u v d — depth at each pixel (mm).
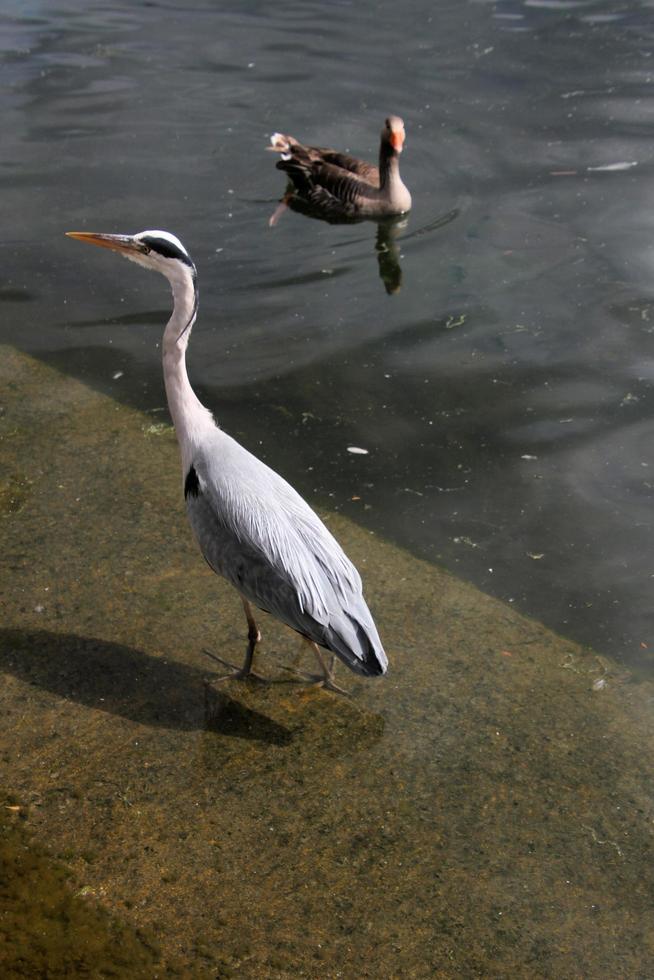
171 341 5605
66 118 12383
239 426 7699
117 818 4750
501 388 8070
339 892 4477
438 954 4254
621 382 8078
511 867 4633
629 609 6258
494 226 10289
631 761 5199
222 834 4703
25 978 4043
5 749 5062
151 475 7070
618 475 7246
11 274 9484
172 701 5398
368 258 9992
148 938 4238
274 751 5152
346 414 7844
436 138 11930
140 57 13961
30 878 4453
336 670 5691
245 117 12633
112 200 10805
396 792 4965
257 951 4215
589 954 4289
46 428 7535
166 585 6148
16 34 14578
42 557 6301
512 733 5328
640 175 10961
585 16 14797
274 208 11008
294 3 15703
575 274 9375
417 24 14805
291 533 5352
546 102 12523
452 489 7160
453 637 5953
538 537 6777
